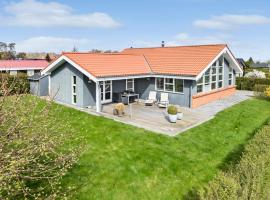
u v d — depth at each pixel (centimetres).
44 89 2627
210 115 2083
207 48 2652
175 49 2894
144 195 992
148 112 2120
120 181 1059
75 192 936
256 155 954
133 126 1712
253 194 693
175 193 1019
